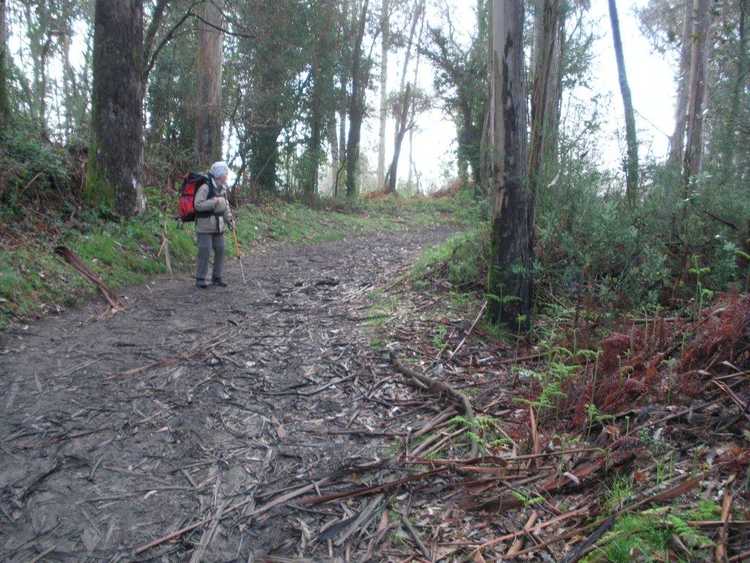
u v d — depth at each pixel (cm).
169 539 280
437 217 2145
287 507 304
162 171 1236
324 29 1975
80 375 459
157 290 751
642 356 418
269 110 1744
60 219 825
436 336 530
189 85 1647
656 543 236
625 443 310
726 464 286
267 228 1325
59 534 283
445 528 283
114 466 340
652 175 696
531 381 425
